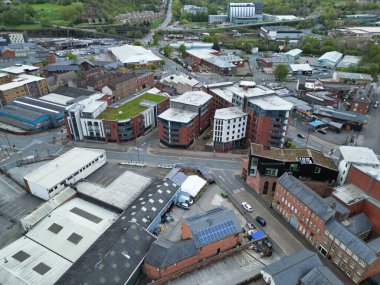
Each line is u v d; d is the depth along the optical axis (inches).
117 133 5280.5
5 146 5295.3
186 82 7588.6
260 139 4904.0
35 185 3900.1
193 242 2982.3
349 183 3740.2
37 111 6112.2
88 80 7618.1
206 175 4347.9
